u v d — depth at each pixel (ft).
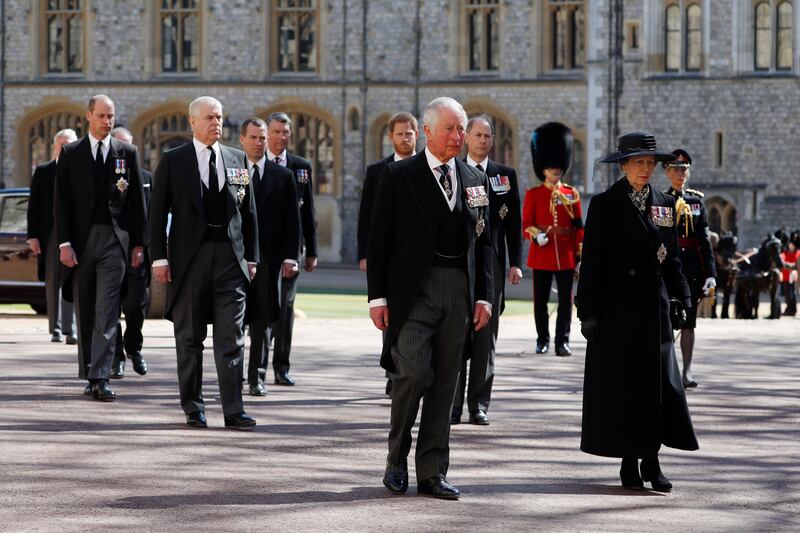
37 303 183.73
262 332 105.19
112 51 372.99
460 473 75.05
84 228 100.27
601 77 342.23
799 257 242.17
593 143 343.46
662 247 71.56
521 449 83.10
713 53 335.06
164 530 59.67
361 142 364.58
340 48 365.81
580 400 105.40
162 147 374.22
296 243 105.81
